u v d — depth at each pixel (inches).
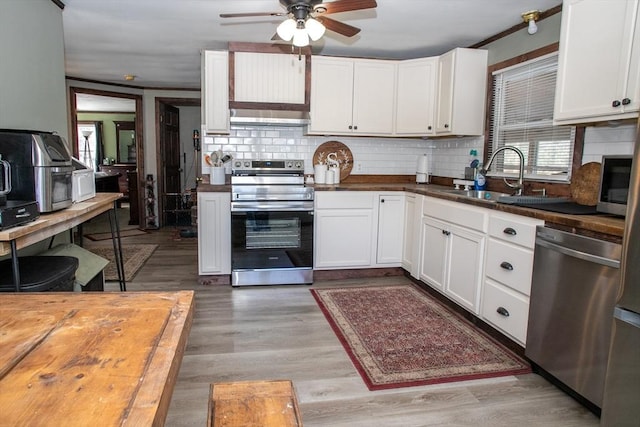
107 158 444.1
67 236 136.8
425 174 185.6
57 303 49.3
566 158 121.5
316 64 165.6
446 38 153.3
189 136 344.8
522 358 102.0
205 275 157.1
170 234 255.6
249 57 158.7
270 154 179.8
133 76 229.8
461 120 154.4
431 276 144.2
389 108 173.0
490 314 111.0
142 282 159.0
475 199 118.4
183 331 42.4
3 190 76.8
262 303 137.9
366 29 142.3
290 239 156.6
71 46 166.7
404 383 90.6
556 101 103.0
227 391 49.0
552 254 88.4
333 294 147.2
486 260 112.7
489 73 153.3
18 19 101.0
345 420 77.8
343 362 99.3
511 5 119.4
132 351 37.7
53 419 28.2
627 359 65.9
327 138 183.3
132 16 130.9
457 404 83.6
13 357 36.3
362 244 165.2
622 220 81.6
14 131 87.3
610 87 87.8
